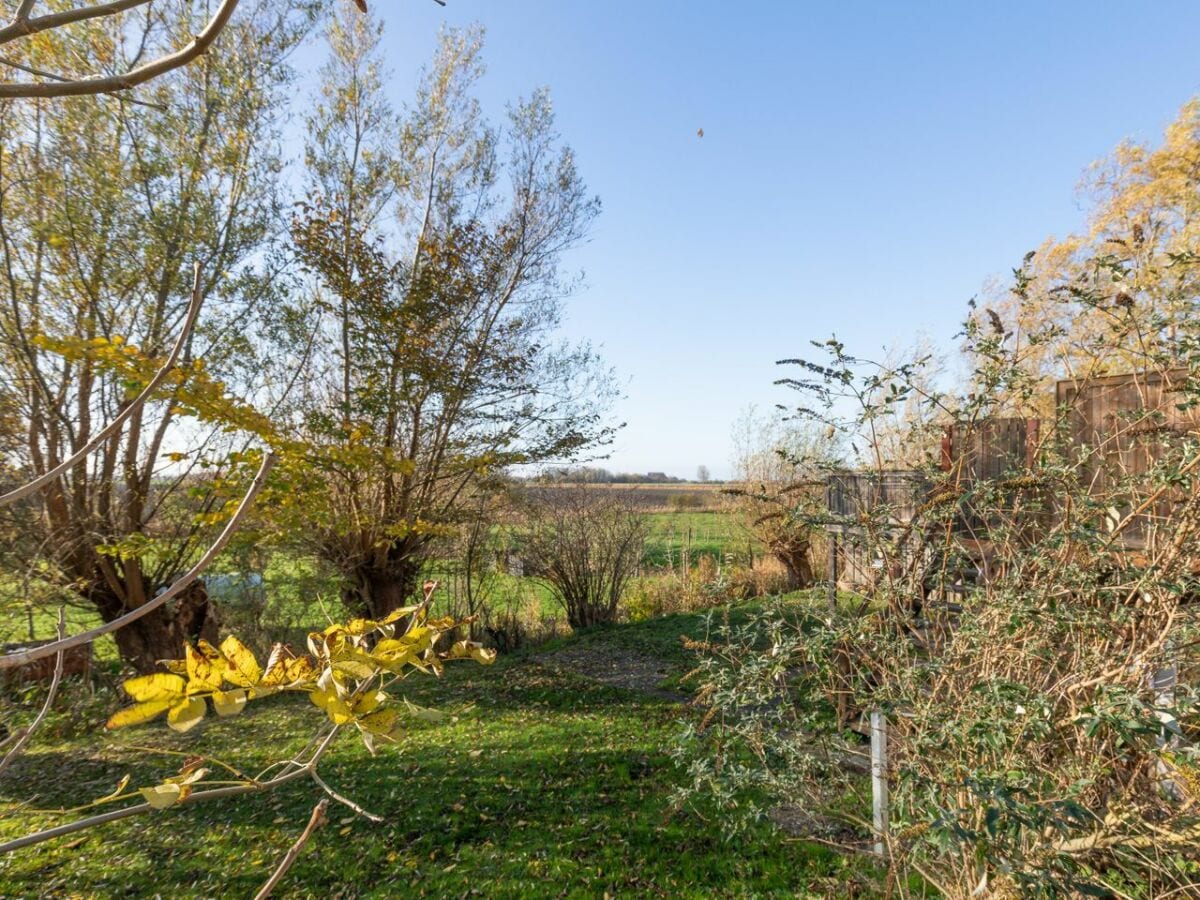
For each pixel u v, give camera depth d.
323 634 1.32
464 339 10.84
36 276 7.98
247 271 9.26
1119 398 3.73
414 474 10.49
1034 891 1.93
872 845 3.88
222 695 1.12
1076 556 2.70
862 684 2.96
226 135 8.94
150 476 8.98
